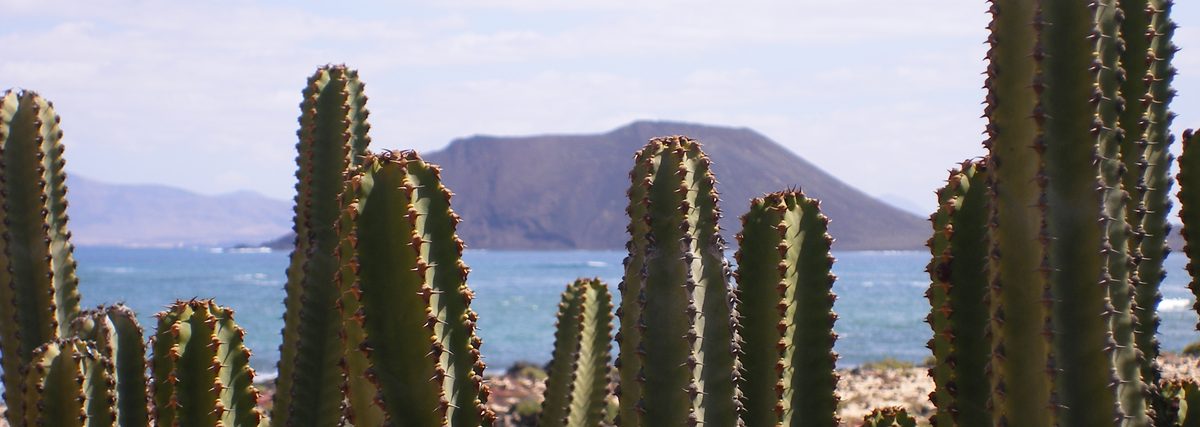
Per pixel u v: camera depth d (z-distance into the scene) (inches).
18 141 194.4
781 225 140.3
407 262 113.9
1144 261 140.0
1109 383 109.0
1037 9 110.3
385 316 114.1
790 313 140.2
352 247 113.6
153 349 152.7
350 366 115.4
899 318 2155.5
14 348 192.9
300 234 181.6
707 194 127.3
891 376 749.3
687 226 124.5
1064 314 109.5
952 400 133.0
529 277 5211.6
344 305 114.9
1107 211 110.7
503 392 790.5
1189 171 140.8
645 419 122.0
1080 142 110.3
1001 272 111.9
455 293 117.3
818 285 141.8
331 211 178.1
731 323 125.6
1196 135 140.9
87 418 147.6
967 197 134.3
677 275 123.7
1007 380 111.3
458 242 117.5
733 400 124.1
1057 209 110.0
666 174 126.3
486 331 2015.3
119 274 4677.7
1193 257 141.5
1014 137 111.6
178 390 150.4
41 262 194.7
